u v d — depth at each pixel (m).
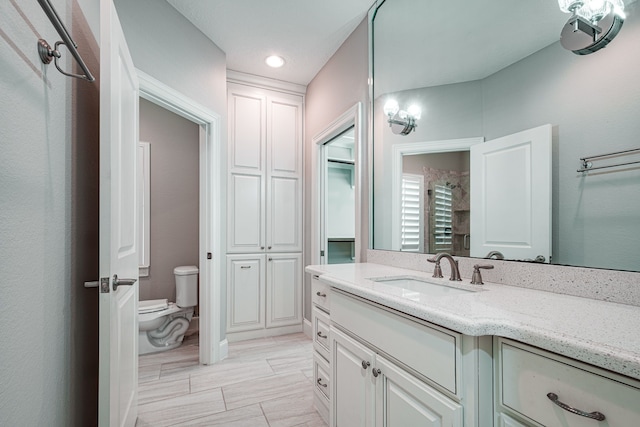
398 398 0.98
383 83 1.97
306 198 3.19
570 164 1.01
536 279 1.09
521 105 1.18
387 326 1.03
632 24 0.87
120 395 1.21
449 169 1.51
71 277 1.10
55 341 0.96
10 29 0.70
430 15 1.63
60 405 0.99
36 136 0.84
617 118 0.90
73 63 1.13
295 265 3.14
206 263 2.39
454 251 1.46
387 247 1.90
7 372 0.68
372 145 2.05
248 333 2.90
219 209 2.46
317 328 1.71
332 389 1.41
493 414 0.75
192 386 2.00
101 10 1.05
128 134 1.41
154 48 1.87
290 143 3.16
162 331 2.65
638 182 0.86
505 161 1.24
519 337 0.68
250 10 2.07
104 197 1.05
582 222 0.98
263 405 1.77
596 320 0.72
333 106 2.61
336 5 2.04
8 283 0.69
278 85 3.10
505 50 1.25
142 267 2.96
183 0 1.98
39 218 0.85
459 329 0.73
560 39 1.05
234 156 2.90
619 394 0.54
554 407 0.63
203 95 2.31
